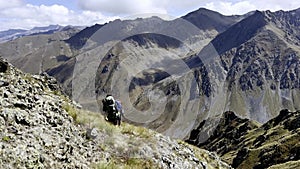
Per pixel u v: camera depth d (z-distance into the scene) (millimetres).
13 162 12508
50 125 17531
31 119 16547
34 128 16000
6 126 14820
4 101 16844
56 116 18750
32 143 14562
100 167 16281
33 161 13305
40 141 15227
